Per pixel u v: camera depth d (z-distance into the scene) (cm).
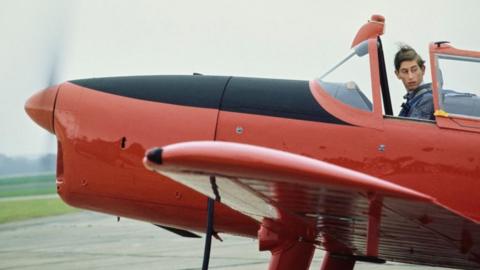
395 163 1097
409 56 1177
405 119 1112
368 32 1191
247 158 764
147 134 1191
